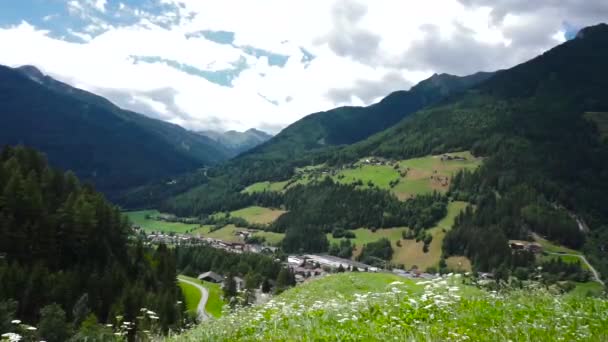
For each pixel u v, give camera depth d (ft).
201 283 347.77
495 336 26.53
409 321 30.63
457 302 35.42
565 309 34.19
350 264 598.34
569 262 520.42
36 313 205.26
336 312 37.17
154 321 44.16
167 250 317.83
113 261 270.87
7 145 333.21
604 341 24.99
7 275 206.49
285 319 36.76
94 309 225.35
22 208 251.60
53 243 256.52
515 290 42.01
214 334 36.78
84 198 287.89
